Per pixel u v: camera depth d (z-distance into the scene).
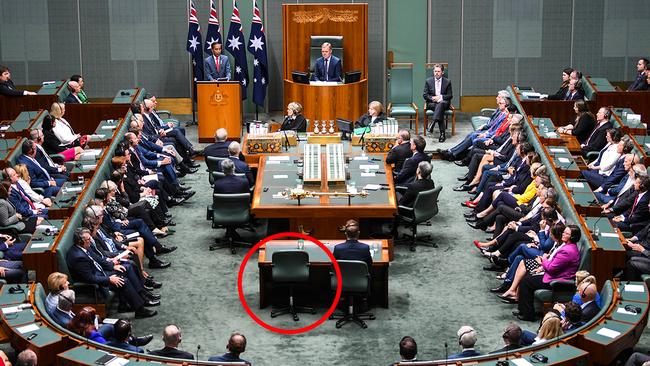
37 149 23.89
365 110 31.58
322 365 17.08
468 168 27.89
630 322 15.61
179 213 25.03
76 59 34.22
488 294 20.08
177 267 21.55
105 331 16.58
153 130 27.89
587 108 26.42
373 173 24.00
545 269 18.61
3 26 33.94
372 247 19.56
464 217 24.52
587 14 33.91
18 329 15.52
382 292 19.39
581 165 24.42
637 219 20.52
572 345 15.05
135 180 23.80
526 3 33.88
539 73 34.34
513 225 21.20
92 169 22.83
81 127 28.19
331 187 22.88
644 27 33.94
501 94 27.62
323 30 31.78
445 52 34.28
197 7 34.00
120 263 19.36
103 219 20.73
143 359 14.55
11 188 21.02
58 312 16.70
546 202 20.27
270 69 34.38
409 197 22.41
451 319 18.94
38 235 19.08
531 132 25.72
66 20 33.97
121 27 34.03
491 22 34.03
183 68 34.34
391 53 33.94
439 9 34.00
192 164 28.72
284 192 22.52
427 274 21.12
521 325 18.62
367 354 17.52
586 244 18.38
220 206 22.00
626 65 34.25
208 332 18.44
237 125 30.06
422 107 34.69
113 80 34.44
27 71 34.25
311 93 30.53
